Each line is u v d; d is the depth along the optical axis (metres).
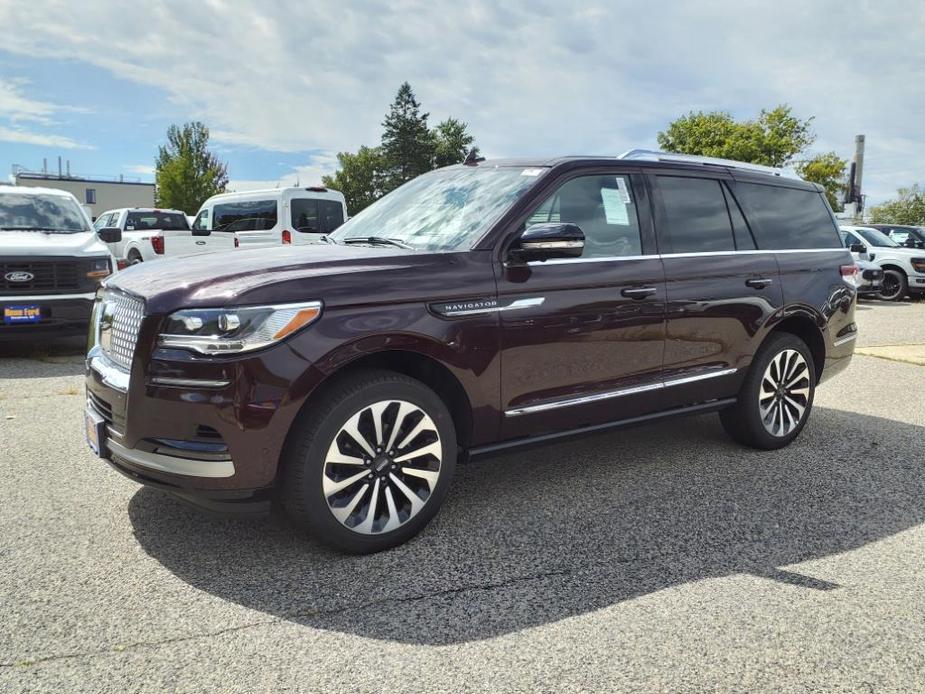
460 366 3.32
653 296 3.99
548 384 3.64
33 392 6.08
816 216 5.18
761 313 4.55
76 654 2.44
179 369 2.83
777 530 3.55
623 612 2.76
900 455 4.78
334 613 2.73
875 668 2.43
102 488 3.91
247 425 2.83
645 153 4.32
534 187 3.71
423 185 4.37
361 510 3.16
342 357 2.98
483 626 2.66
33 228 8.13
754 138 37.22
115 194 73.56
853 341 5.30
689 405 4.39
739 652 2.51
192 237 15.27
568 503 3.86
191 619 2.67
